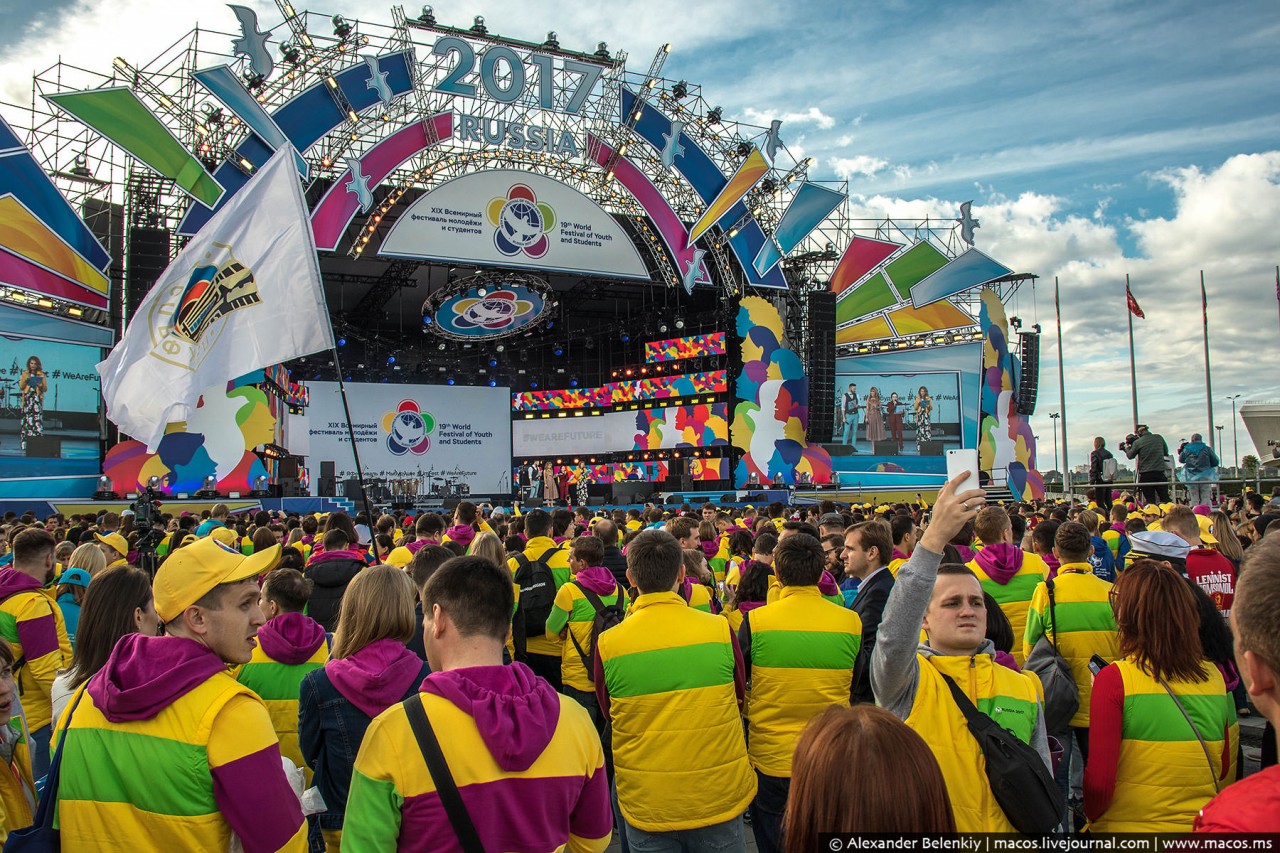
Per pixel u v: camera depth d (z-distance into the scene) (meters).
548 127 28.11
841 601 5.48
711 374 35.22
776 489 32.16
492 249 28.41
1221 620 3.66
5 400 22.67
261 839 2.51
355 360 41.28
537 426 40.41
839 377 36.03
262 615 2.86
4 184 22.30
